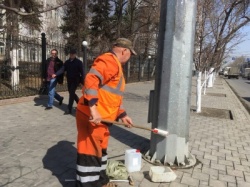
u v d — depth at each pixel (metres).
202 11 8.59
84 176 3.27
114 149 5.17
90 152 3.26
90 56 14.93
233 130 7.39
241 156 5.24
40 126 6.58
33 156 4.63
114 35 24.50
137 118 8.31
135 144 5.55
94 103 3.03
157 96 4.52
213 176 4.25
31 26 17.83
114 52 3.33
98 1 25.12
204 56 9.62
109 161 4.10
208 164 4.73
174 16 4.29
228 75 66.44
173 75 4.36
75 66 7.86
